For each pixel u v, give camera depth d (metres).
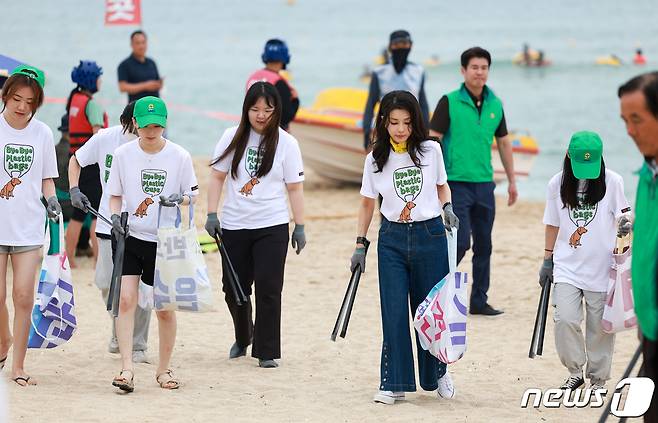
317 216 32.59
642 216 10.43
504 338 19.81
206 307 15.37
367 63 103.19
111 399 15.19
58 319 15.85
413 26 159.38
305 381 16.73
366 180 15.27
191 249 15.28
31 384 16.02
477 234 21.22
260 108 16.94
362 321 21.05
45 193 15.87
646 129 10.27
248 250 17.50
